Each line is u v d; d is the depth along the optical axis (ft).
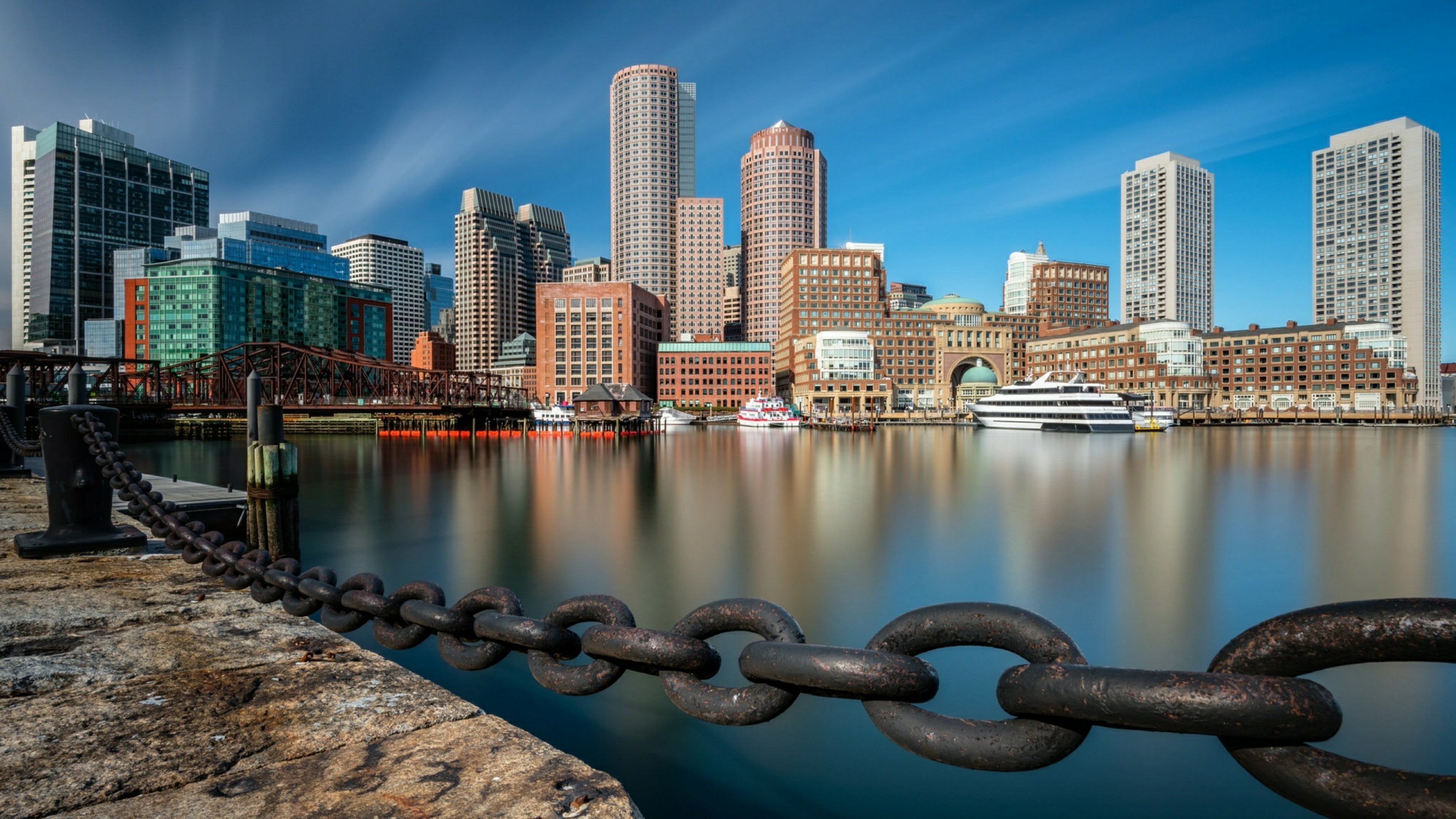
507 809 5.83
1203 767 26.05
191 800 6.13
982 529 77.71
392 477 134.62
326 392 316.19
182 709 8.05
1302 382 451.53
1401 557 64.49
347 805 5.98
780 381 594.24
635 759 26.30
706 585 53.36
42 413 19.33
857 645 42.11
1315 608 3.72
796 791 24.23
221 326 481.05
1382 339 430.61
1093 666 4.09
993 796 24.03
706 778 24.98
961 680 32.63
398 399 299.58
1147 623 45.42
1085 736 4.11
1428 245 599.98
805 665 5.01
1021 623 4.59
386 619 9.82
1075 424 332.80
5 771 6.60
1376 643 3.38
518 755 6.86
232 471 139.74
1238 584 54.70
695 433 353.72
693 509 93.09
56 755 6.95
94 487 19.74
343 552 64.95
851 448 235.61
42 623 11.71
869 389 458.09
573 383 460.96
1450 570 59.31
